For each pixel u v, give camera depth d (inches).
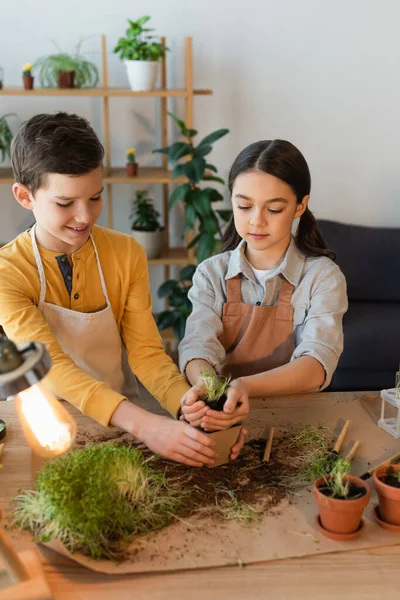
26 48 134.5
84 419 56.9
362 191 148.9
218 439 48.7
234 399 48.8
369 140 145.5
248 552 40.4
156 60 125.0
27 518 42.8
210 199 127.7
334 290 65.4
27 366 30.4
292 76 139.9
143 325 63.5
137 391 70.7
